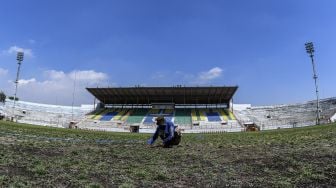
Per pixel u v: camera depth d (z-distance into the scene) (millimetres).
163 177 10664
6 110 106125
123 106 125312
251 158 14898
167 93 112938
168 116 112562
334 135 26719
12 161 12367
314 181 10211
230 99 119062
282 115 110812
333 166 12102
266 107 120062
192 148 19969
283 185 9758
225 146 22016
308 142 22266
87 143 24656
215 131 89812
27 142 21406
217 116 111312
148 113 116812
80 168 11938
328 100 107750
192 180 10500
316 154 15195
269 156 15289
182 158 15297
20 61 96188
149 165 13188
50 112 117688
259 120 110000
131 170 11797
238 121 104938
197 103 122250
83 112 123062
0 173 10195
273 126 97125
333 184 9844
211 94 113438
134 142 28031
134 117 112250
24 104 117250
